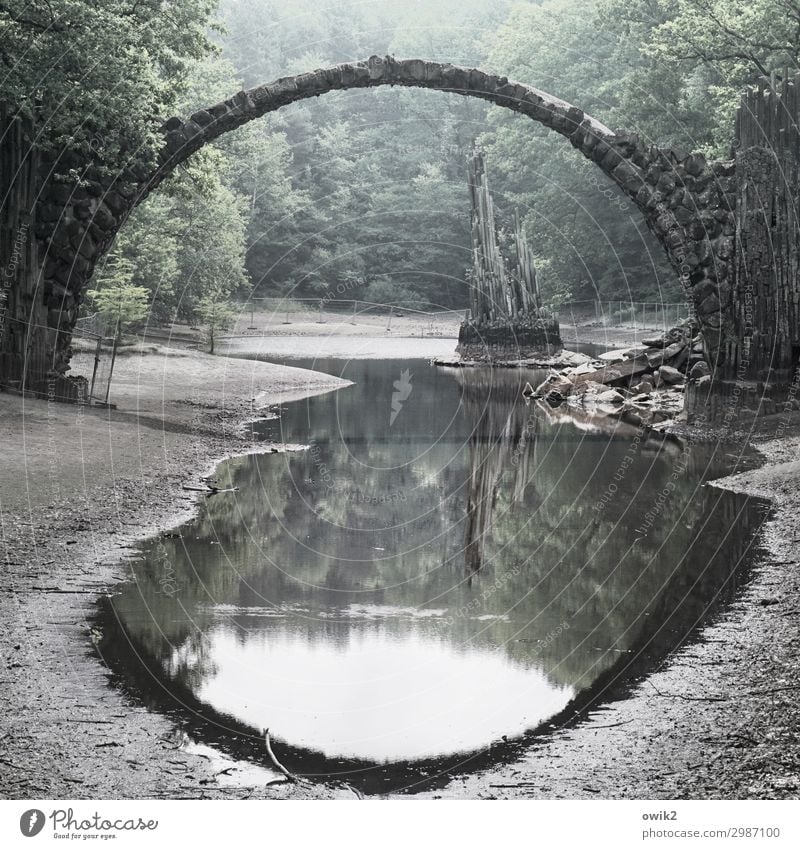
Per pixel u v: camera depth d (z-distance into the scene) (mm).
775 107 28484
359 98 125062
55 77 26219
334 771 8242
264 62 128375
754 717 9008
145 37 29391
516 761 8414
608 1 64562
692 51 43875
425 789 7957
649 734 8828
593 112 78562
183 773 8133
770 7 39906
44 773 7980
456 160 120625
